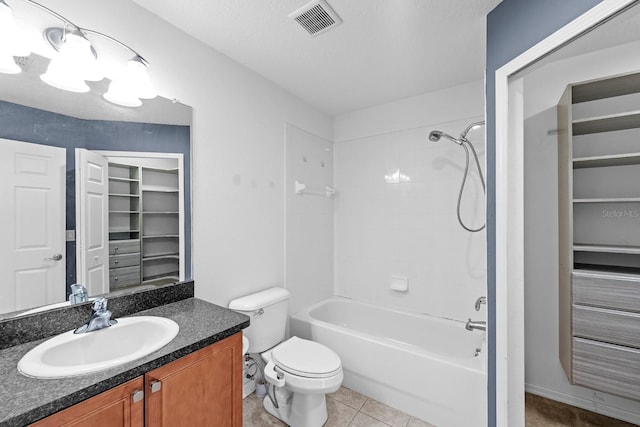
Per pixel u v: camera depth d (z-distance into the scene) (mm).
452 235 2316
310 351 1735
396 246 2596
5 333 983
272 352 1729
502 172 1300
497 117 1334
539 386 1237
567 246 1126
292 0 1335
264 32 1578
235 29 1552
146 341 1171
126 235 1343
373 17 1460
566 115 1094
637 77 886
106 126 1274
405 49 1752
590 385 1092
